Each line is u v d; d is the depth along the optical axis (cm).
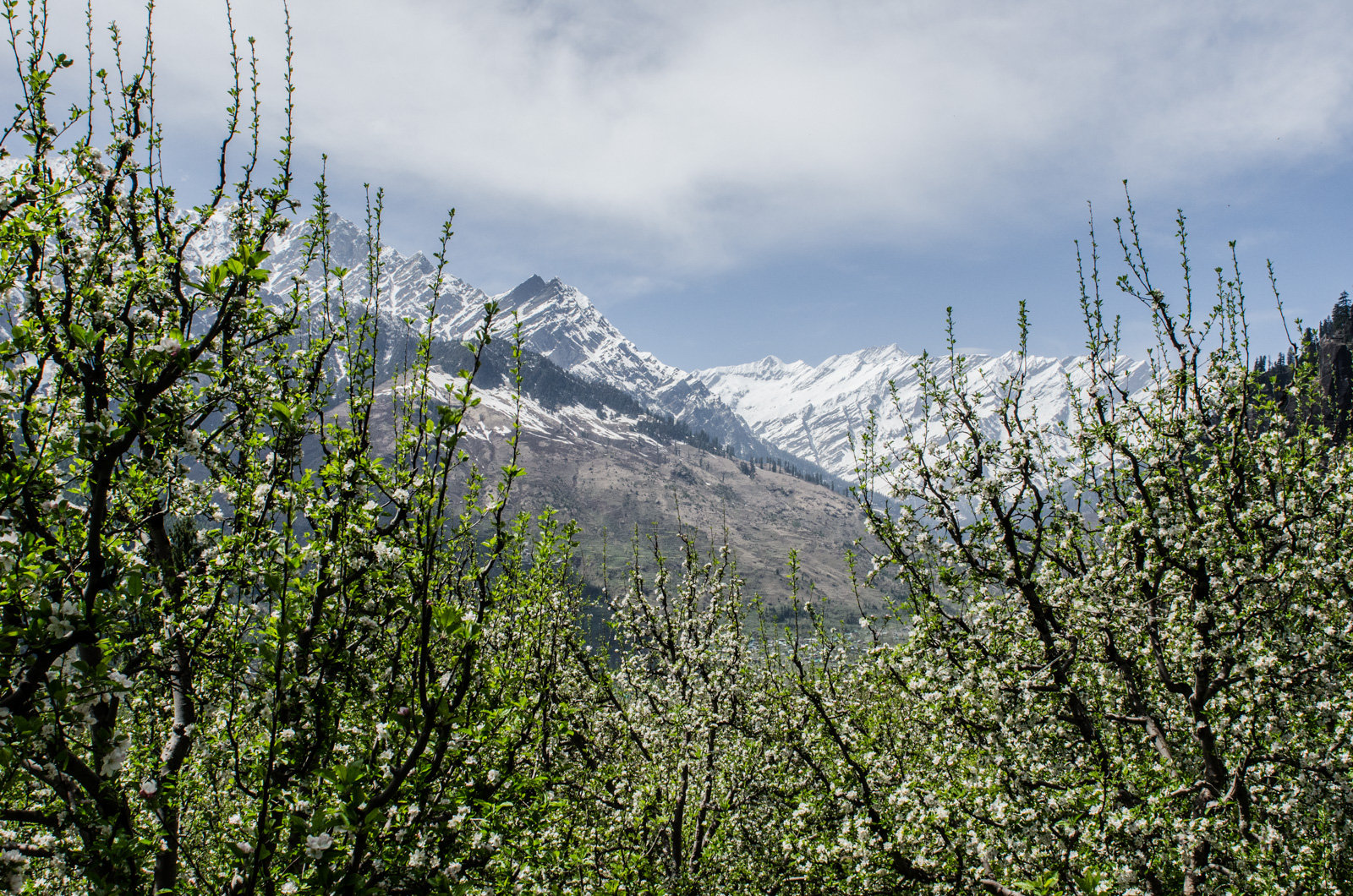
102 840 551
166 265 677
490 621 810
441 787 714
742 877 1561
